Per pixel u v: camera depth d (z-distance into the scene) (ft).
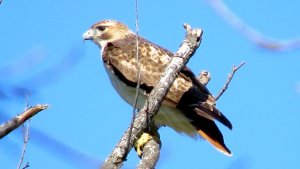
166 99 44.42
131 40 50.85
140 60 47.88
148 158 37.96
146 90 46.50
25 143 27.12
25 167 27.48
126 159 31.22
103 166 30.68
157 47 49.67
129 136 29.99
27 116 25.90
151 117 33.42
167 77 34.32
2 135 25.25
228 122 43.24
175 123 45.44
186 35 35.19
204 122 43.91
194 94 44.80
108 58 49.21
